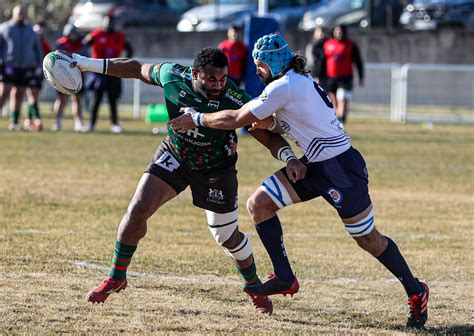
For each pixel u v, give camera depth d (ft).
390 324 72.74
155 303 76.43
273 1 358.23
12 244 98.32
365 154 197.98
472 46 343.67
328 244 105.70
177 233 109.81
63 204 127.03
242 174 162.61
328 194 71.10
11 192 134.92
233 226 74.13
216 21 359.87
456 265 95.55
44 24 250.98
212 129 69.97
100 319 70.33
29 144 200.23
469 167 179.52
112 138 219.20
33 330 66.28
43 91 321.11
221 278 86.99
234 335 67.10
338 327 71.10
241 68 225.56
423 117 292.40
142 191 72.28
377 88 303.27
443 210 130.72
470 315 75.77
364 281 87.66
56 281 82.28
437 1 352.90
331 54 244.22
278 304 78.28
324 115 70.23
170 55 353.92
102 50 223.10
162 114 269.64
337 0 360.69
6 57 226.38
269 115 69.05
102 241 102.32
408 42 346.13
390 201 137.90
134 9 362.94
